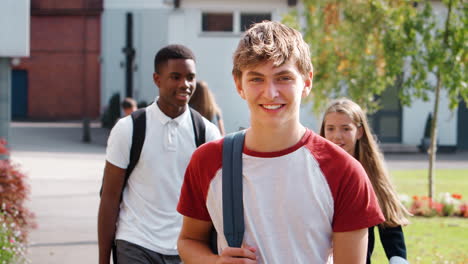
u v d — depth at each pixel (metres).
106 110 29.89
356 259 2.07
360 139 3.50
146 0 28.66
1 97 10.66
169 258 3.53
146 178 3.54
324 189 2.05
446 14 10.66
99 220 3.52
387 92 22.53
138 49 28.89
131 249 3.45
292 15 13.49
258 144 2.07
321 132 3.60
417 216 9.35
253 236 2.06
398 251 3.09
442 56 9.85
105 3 30.25
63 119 35.91
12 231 5.96
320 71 12.11
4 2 10.41
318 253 2.07
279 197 2.04
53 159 16.97
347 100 3.55
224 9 21.22
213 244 2.32
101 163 16.38
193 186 2.22
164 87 3.63
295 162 2.05
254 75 1.99
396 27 10.41
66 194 10.94
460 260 6.18
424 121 22.58
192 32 21.30
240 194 2.07
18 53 10.47
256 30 2.06
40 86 36.00
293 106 2.02
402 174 15.34
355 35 11.33
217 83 21.31
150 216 3.53
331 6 12.30
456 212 9.41
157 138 3.56
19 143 21.70
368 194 2.08
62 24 35.62
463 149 23.80
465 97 10.09
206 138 3.70
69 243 7.12
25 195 6.85
